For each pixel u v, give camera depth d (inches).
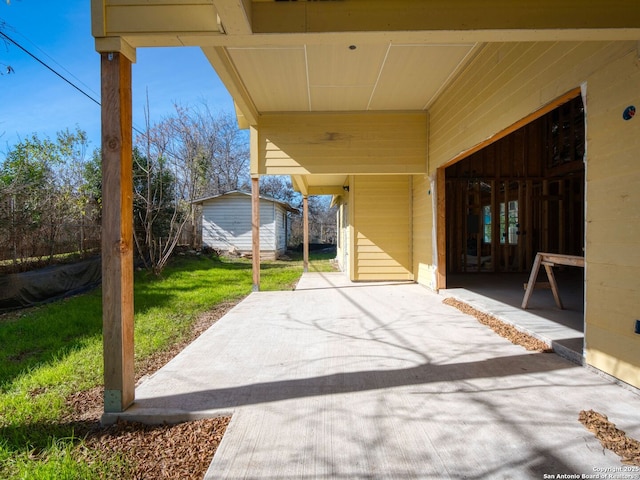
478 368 117.6
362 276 345.1
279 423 85.6
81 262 327.9
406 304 231.0
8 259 277.7
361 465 69.7
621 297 99.5
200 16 91.0
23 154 438.0
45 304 267.3
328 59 187.9
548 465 68.4
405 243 343.0
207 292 305.3
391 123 272.5
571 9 93.1
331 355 134.1
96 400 106.7
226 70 180.5
